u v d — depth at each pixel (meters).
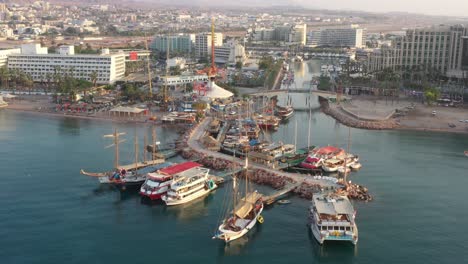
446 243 177.12
